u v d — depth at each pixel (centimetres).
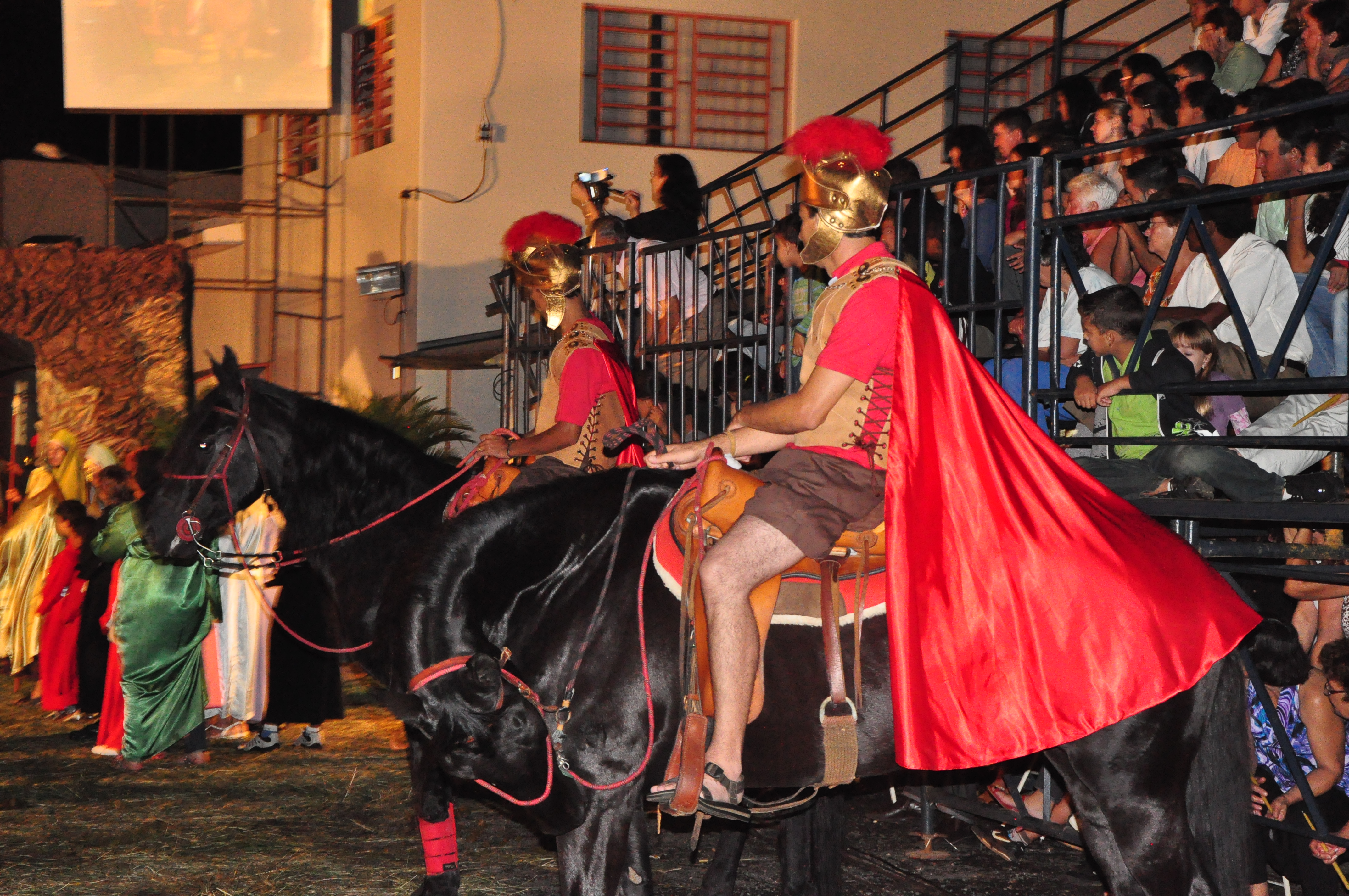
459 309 1198
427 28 1180
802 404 346
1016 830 560
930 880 522
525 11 1197
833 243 359
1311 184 395
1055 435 486
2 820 602
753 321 751
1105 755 346
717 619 339
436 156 1189
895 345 349
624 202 1010
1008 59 1273
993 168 496
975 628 344
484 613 358
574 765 352
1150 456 464
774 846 575
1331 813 439
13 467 1507
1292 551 422
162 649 696
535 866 537
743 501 353
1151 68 818
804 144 357
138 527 491
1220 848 351
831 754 351
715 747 340
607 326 538
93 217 1841
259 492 491
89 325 1512
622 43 1216
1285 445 404
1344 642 430
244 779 684
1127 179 637
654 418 648
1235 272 564
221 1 1302
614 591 362
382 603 374
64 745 783
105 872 523
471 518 366
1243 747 353
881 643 356
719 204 1238
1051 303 490
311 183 1396
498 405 1249
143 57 1307
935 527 347
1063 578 344
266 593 747
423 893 439
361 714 868
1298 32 739
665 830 584
